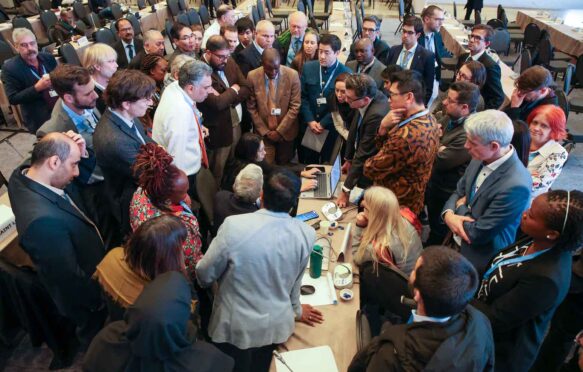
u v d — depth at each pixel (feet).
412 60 14.34
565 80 16.08
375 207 6.84
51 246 6.11
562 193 4.82
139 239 4.63
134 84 7.25
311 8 28.76
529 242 5.44
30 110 12.46
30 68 12.73
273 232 5.30
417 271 3.96
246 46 15.47
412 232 7.07
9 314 7.47
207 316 7.87
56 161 6.31
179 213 6.54
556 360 6.89
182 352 4.14
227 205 7.57
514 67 23.98
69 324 7.70
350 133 9.77
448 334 3.71
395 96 7.54
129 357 4.02
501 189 6.40
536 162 8.49
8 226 8.00
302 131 13.50
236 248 5.26
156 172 6.10
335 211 8.60
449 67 20.07
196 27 15.83
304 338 5.99
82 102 8.16
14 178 6.37
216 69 11.23
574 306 6.57
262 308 5.60
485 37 12.75
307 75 12.58
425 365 3.60
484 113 6.43
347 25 23.90
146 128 10.19
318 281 6.93
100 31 21.07
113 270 5.09
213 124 10.91
